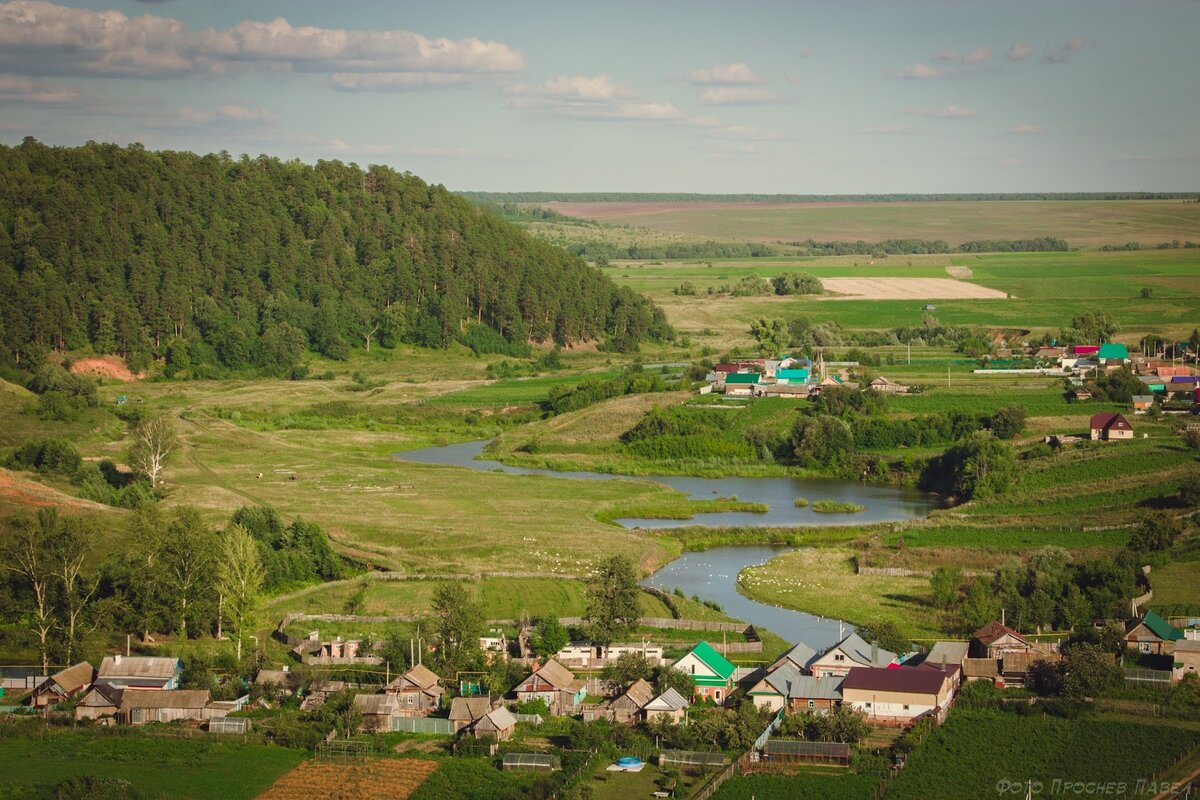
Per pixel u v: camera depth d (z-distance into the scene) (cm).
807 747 10850
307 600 15625
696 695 12281
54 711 12138
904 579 16588
